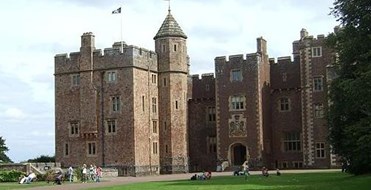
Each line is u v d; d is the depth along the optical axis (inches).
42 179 2006.6
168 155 2600.9
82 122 2529.5
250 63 2642.7
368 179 1295.5
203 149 2812.5
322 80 2512.3
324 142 2488.9
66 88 2586.1
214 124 2810.0
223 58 2706.7
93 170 2032.5
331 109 1531.7
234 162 2738.7
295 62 2709.2
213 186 1331.2
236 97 2659.9
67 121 2571.4
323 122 2492.6
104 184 1654.8
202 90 2864.2
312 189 1106.7
